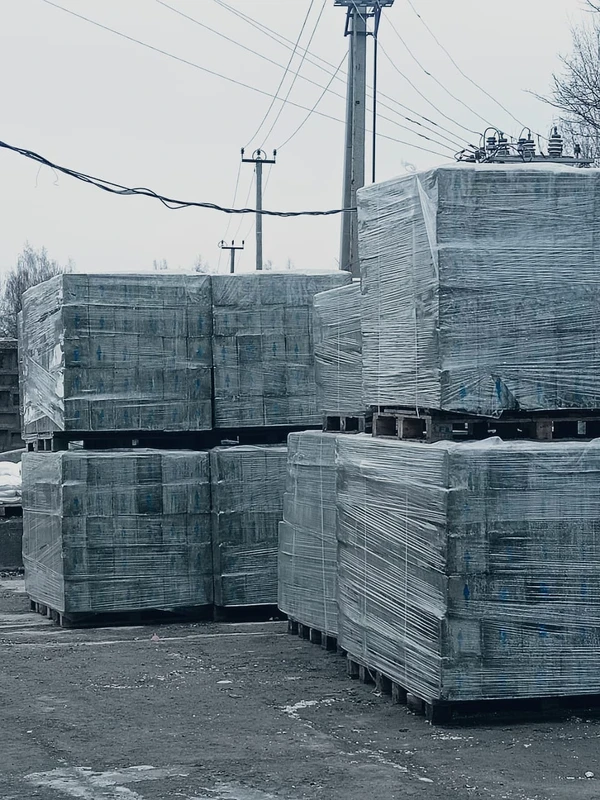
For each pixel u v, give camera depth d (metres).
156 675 7.93
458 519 6.16
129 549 10.08
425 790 5.20
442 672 6.18
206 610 10.42
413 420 6.89
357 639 7.58
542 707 6.40
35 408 10.98
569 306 6.43
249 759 5.77
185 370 10.27
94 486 10.01
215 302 10.34
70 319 10.00
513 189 6.38
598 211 6.47
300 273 10.50
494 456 6.21
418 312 6.57
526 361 6.38
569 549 6.28
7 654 8.83
